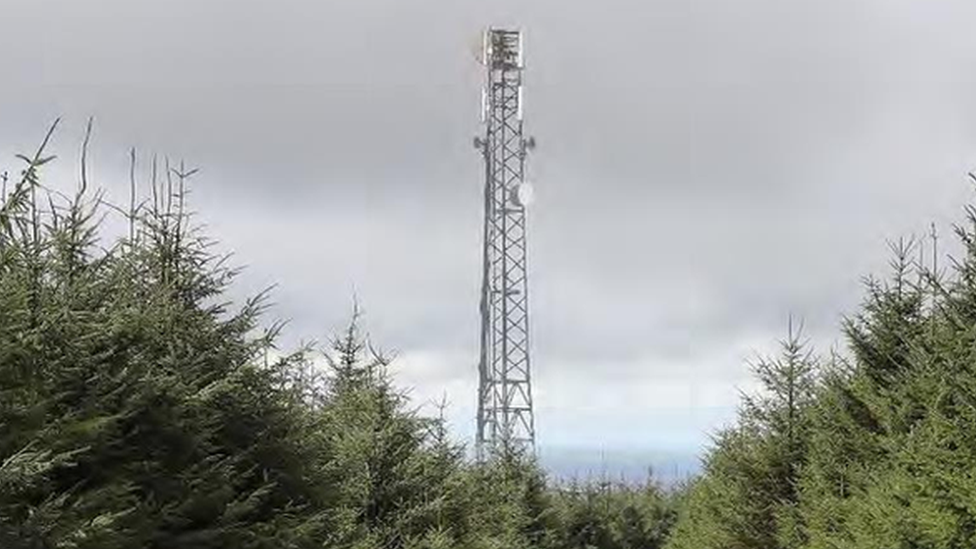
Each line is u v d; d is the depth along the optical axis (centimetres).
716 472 2331
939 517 1089
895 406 1467
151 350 931
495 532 2312
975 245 1249
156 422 859
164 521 831
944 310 1246
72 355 778
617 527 3894
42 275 793
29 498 739
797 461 2078
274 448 1034
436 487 1541
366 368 1562
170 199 1089
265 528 926
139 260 1021
